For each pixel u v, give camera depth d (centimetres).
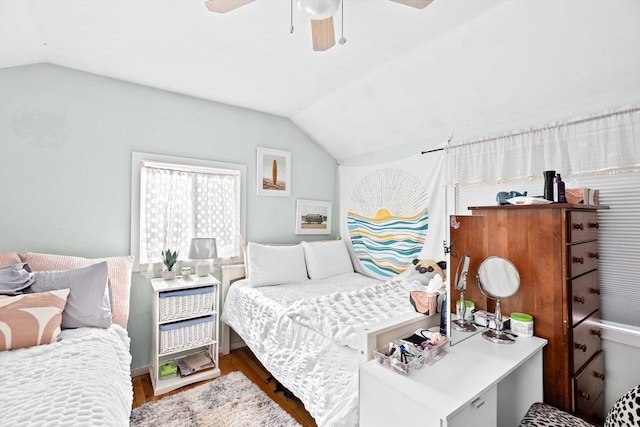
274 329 201
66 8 159
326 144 369
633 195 175
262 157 326
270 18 170
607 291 185
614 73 168
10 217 207
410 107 259
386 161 327
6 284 163
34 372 118
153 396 217
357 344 141
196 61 219
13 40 178
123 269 223
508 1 156
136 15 167
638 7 139
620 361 178
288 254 302
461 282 156
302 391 160
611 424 116
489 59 192
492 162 231
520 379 155
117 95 247
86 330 166
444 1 156
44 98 219
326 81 254
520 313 160
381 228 327
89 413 95
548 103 201
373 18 170
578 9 149
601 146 178
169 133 271
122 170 248
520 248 161
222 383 232
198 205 285
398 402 108
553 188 160
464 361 128
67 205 226
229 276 294
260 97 288
